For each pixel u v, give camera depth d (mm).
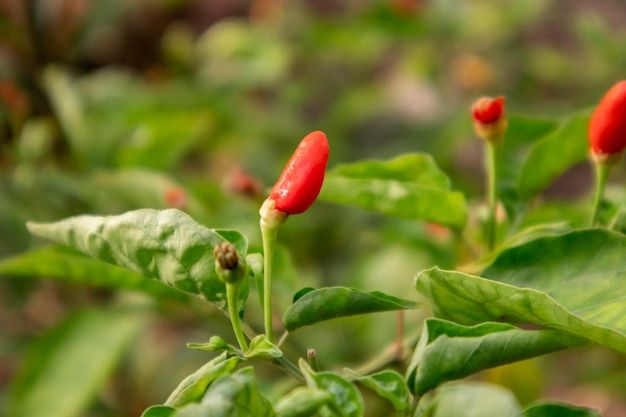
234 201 629
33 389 604
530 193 527
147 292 542
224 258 439
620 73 926
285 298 513
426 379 446
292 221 749
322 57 1059
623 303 452
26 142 693
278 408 423
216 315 554
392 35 952
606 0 1192
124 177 625
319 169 451
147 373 771
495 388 419
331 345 685
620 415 903
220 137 888
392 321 681
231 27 1037
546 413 445
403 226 600
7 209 657
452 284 448
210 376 439
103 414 742
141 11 1297
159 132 699
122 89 773
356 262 761
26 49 731
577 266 463
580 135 515
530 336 442
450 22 963
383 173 514
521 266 466
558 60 998
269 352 443
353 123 1070
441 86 1044
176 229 453
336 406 431
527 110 940
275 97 1117
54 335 616
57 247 527
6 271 533
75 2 741
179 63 1050
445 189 509
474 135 1015
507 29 1011
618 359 754
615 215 493
